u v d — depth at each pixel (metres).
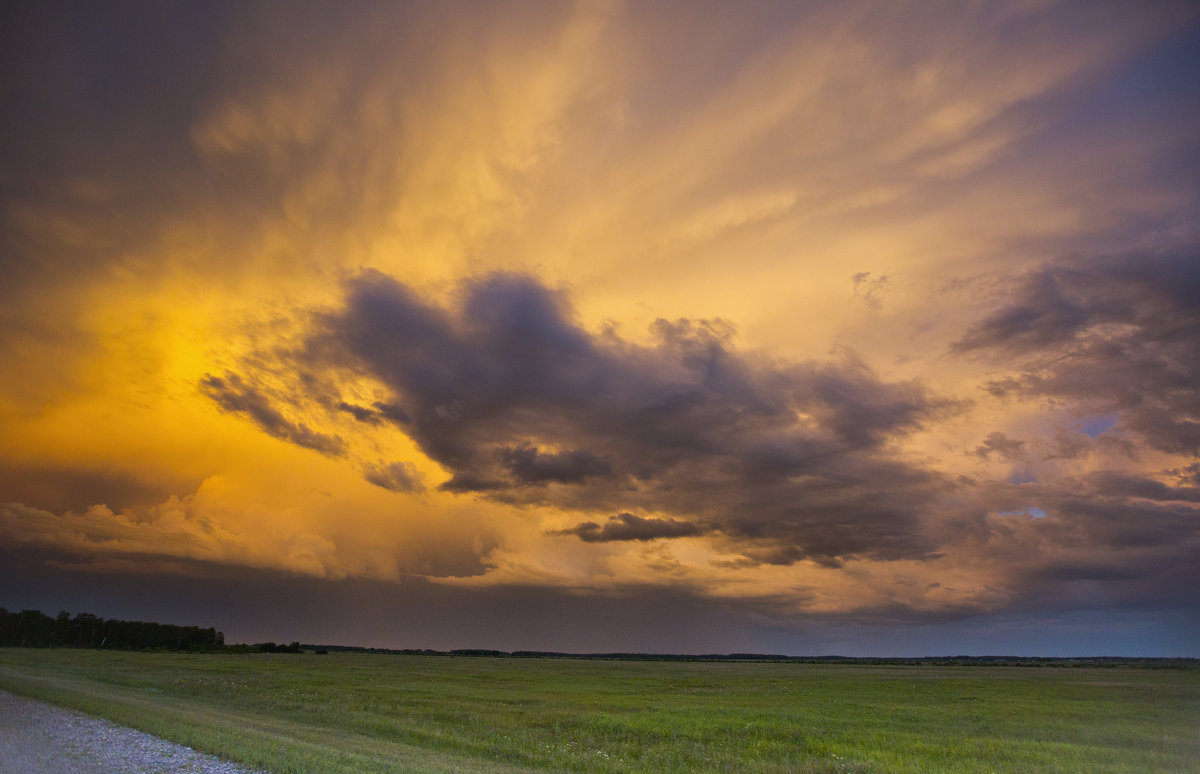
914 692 73.81
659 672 127.94
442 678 81.88
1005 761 29.61
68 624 168.12
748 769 25.72
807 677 113.50
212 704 38.16
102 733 23.22
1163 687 85.44
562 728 36.12
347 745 24.22
